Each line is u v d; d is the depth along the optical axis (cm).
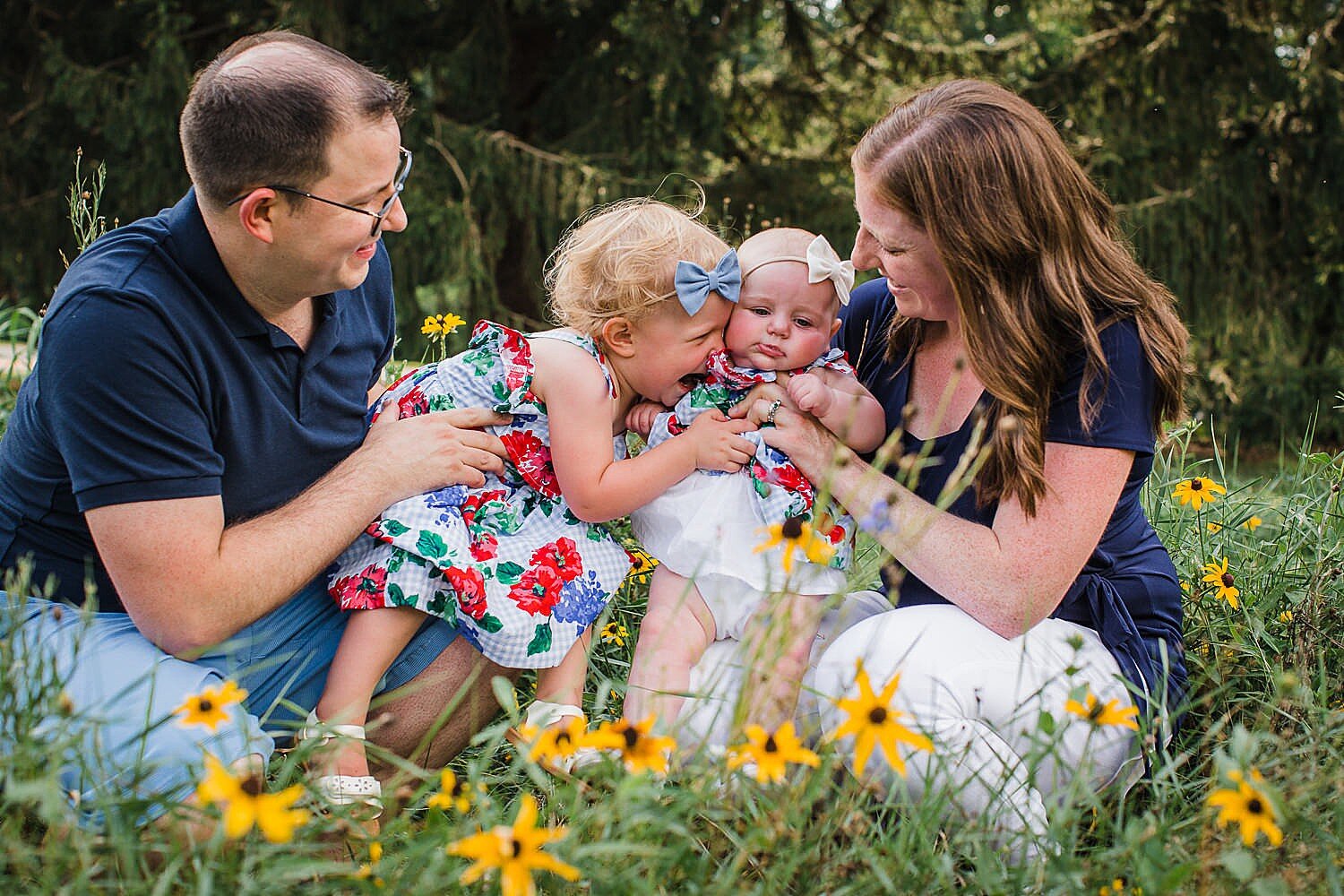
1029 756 173
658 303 230
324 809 176
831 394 232
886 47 1078
